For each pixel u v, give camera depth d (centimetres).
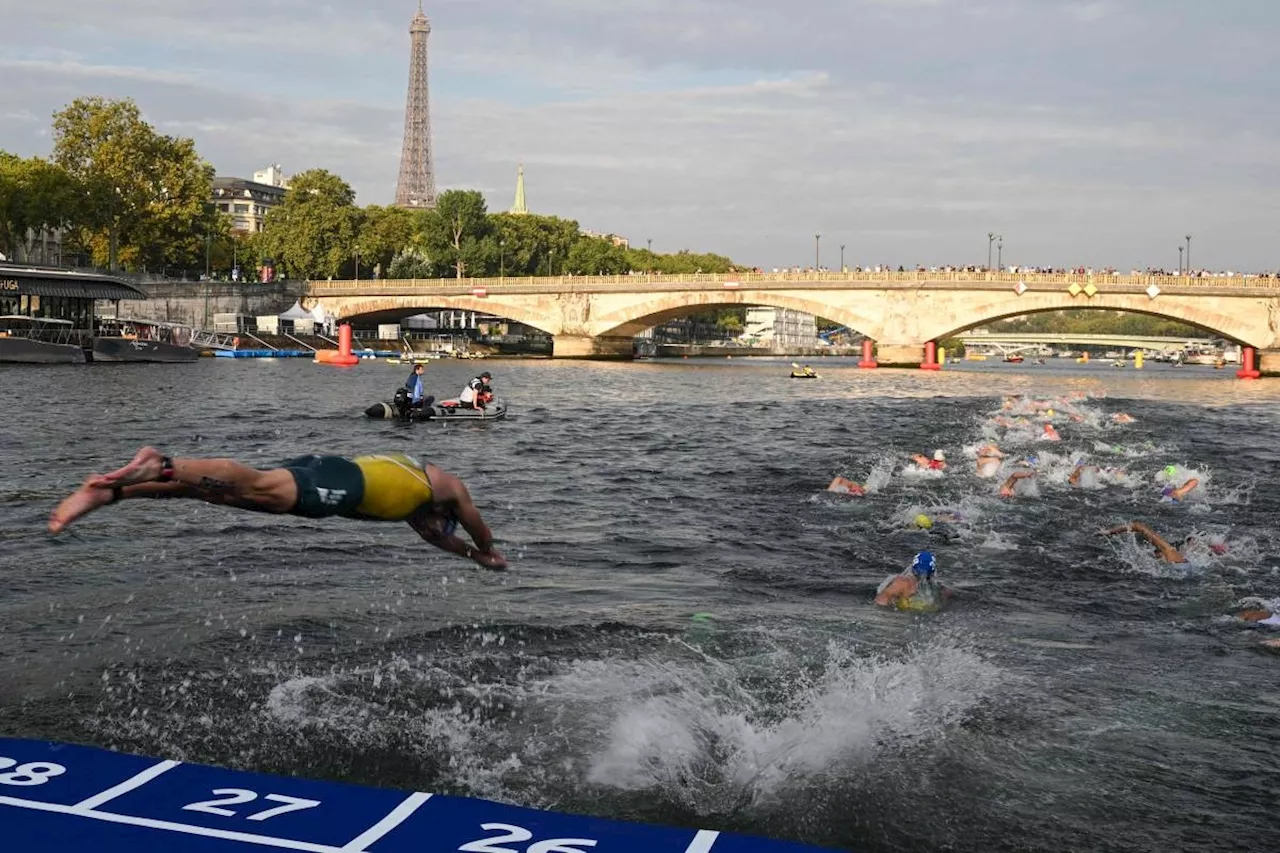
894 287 10750
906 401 5572
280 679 1002
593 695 968
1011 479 2150
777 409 4922
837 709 942
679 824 738
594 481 2417
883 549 1645
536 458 2881
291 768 810
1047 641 1170
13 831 680
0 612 1213
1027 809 770
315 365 9544
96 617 1199
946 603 1313
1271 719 944
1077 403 5269
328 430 3600
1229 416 4659
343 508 619
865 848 715
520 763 827
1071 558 1588
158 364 8588
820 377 8944
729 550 1636
